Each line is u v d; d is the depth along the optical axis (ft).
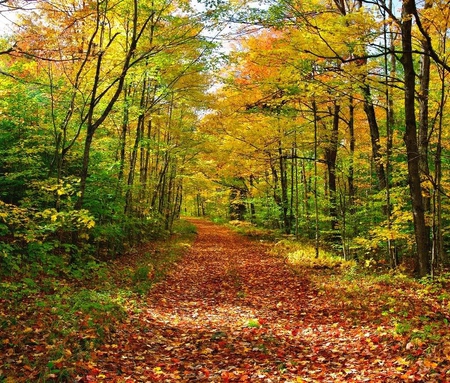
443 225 53.72
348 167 57.06
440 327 23.35
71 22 35.86
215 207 180.75
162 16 46.55
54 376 15.98
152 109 61.05
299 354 21.99
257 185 96.07
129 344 22.45
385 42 39.47
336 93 46.96
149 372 18.88
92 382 16.10
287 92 45.96
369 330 25.03
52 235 45.47
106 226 48.01
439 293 32.96
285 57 40.91
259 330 26.78
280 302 35.91
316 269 49.55
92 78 49.49
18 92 45.75
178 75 55.36
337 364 20.10
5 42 32.55
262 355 21.80
